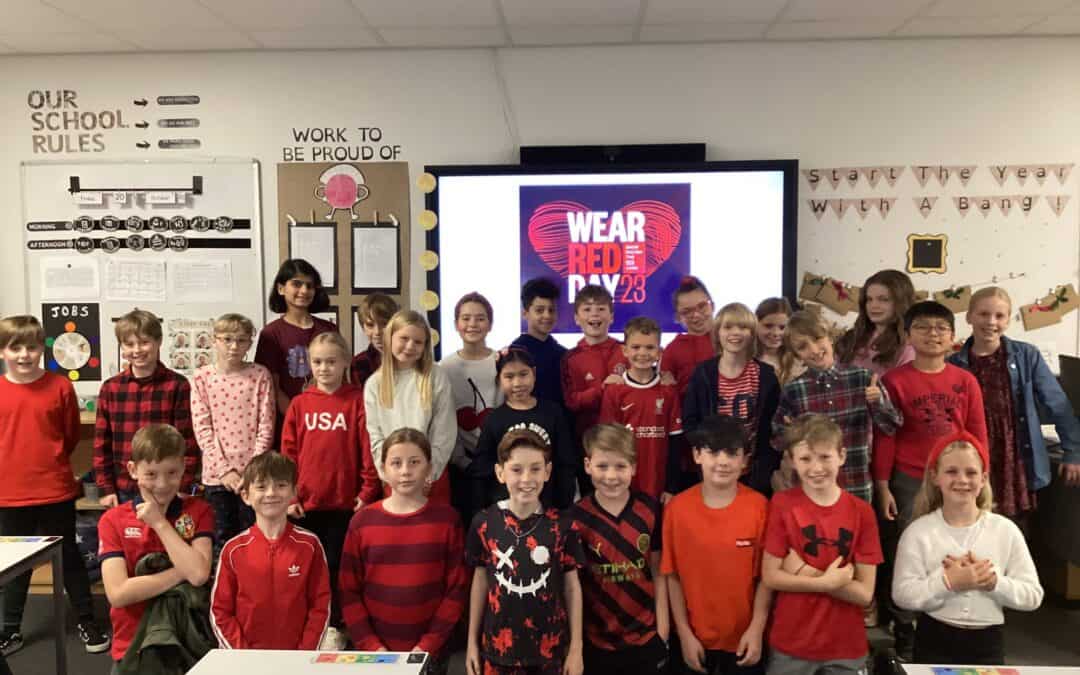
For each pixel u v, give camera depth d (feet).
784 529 6.48
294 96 11.66
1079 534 9.06
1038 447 9.07
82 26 10.47
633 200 11.35
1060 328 11.37
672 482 7.92
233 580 6.32
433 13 10.02
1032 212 11.30
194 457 9.21
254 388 9.06
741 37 11.10
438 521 6.62
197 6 9.73
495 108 11.55
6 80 11.81
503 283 11.56
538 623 6.16
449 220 11.51
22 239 11.98
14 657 8.97
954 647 6.34
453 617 6.50
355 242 11.76
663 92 11.42
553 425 7.84
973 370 9.24
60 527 9.09
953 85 11.21
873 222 11.39
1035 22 10.50
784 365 8.61
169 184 11.80
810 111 11.33
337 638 8.48
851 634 6.37
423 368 8.14
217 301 11.91
